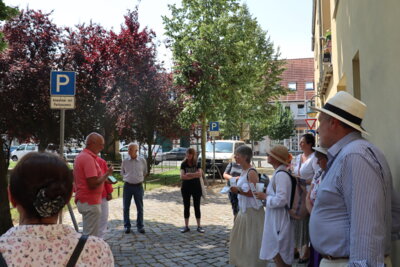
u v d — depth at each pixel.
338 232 2.21
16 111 16.22
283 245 4.03
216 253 6.01
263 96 24.22
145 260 5.64
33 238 1.34
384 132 3.90
